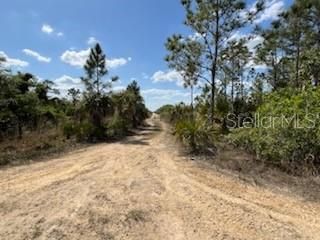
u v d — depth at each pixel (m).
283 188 6.99
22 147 12.99
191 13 16.97
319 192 6.60
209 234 4.61
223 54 17.44
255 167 8.85
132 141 18.03
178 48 17.38
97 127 19.00
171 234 4.61
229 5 16.50
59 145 14.53
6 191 6.63
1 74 16.36
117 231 4.69
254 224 4.97
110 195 6.39
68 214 5.31
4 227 4.77
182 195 6.45
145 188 6.95
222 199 6.20
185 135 12.56
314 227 4.88
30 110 18.67
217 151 11.53
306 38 21.95
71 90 29.86
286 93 11.38
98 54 21.39
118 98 27.17
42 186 7.06
